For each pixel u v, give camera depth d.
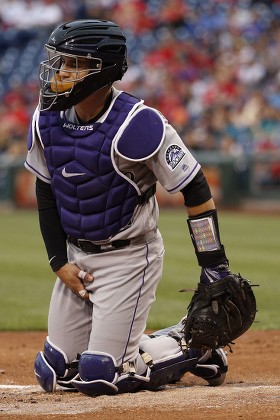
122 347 16.73
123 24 98.50
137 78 90.75
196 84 87.12
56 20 103.44
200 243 16.50
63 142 16.34
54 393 17.58
